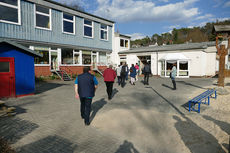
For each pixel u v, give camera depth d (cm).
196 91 1002
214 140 383
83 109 505
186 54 2036
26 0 1420
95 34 2147
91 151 335
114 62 2606
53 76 1577
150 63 2494
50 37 1628
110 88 789
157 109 627
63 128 450
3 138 386
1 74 786
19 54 845
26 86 876
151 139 389
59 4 1677
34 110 614
